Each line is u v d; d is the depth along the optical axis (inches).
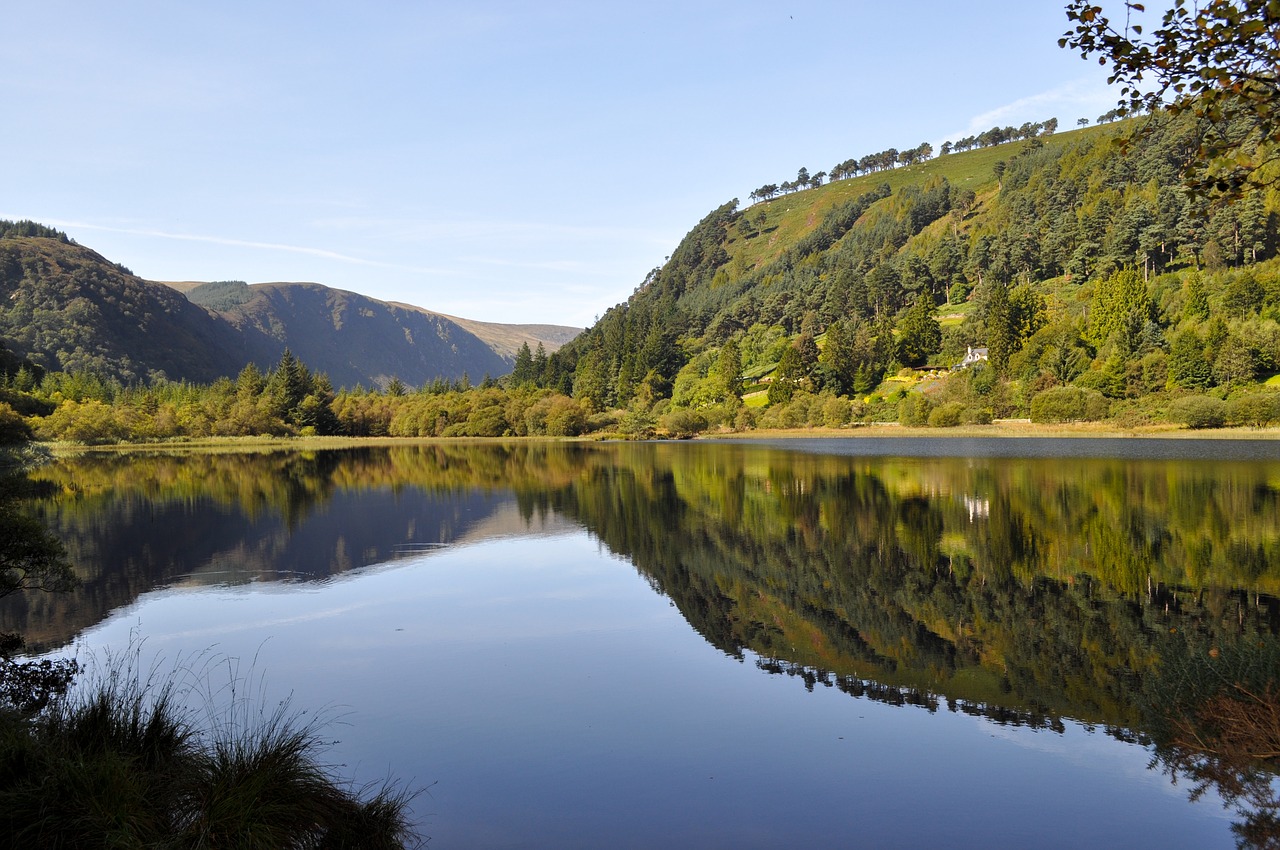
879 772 416.8
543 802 382.3
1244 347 3469.5
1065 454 2536.9
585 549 1083.9
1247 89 284.4
